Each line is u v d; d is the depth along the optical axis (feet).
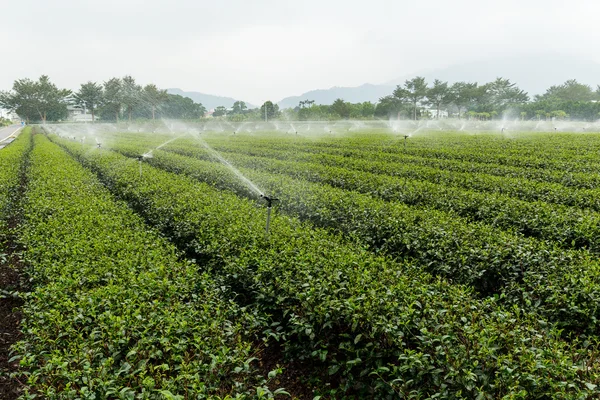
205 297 23.03
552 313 22.66
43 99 389.39
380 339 19.66
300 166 71.31
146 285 22.24
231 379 17.74
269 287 23.70
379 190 52.90
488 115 370.32
